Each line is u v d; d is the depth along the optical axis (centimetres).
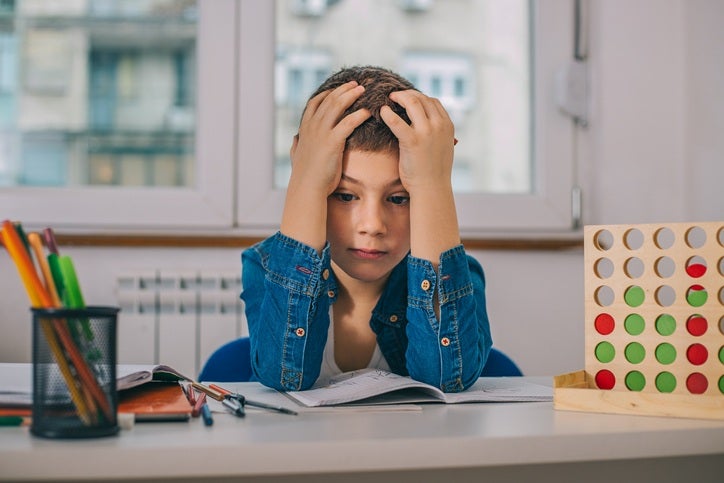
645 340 89
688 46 219
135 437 67
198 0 213
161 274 202
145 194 210
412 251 103
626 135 222
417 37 224
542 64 224
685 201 221
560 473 75
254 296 118
